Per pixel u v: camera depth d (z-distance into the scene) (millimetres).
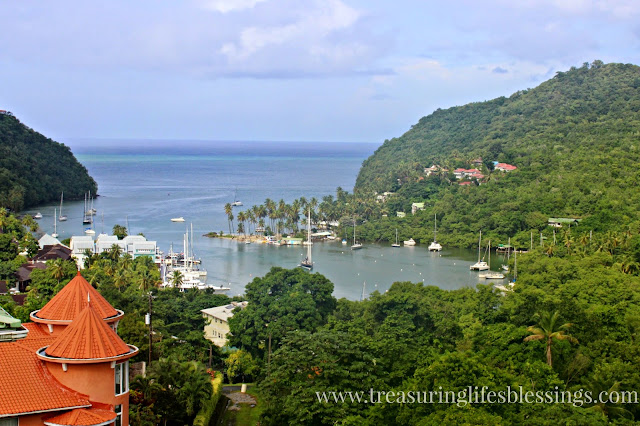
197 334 138375
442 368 77938
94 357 58250
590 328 115688
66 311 69250
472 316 149125
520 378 86312
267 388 88750
